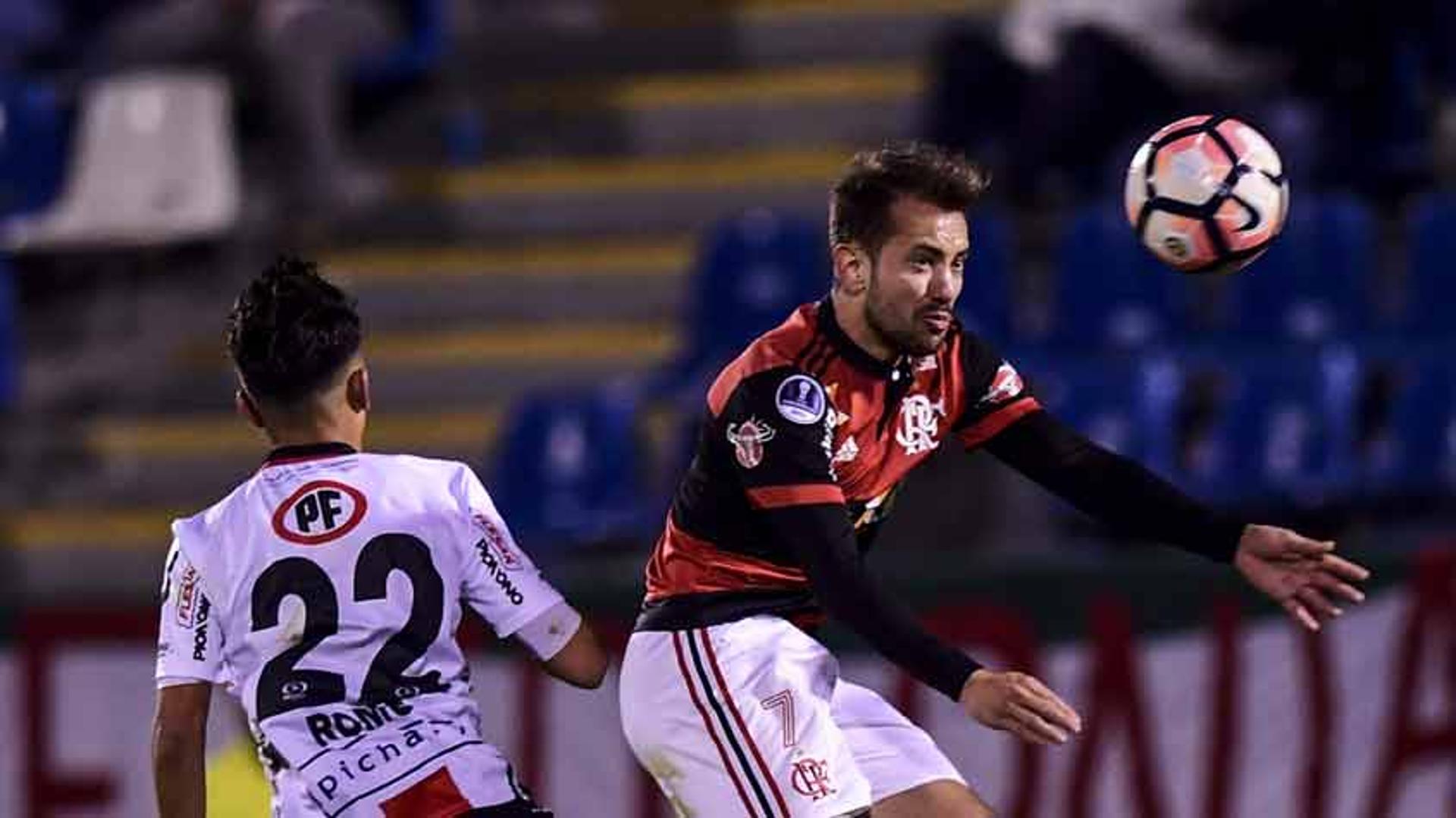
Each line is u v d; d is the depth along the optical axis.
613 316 36.62
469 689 15.29
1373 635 26.53
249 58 38.34
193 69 38.53
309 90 37.47
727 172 37.53
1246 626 26.52
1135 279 31.88
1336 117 33.72
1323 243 31.91
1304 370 30.09
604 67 41.34
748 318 32.84
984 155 34.28
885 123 38.25
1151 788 26.52
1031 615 26.69
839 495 15.54
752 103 39.00
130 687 28.53
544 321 36.84
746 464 15.67
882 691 26.69
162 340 37.84
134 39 38.91
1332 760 26.48
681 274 36.38
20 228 38.16
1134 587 26.59
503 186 38.38
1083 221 32.16
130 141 38.12
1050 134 33.75
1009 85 34.34
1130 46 33.66
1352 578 16.25
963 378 16.64
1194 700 26.53
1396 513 29.80
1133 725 26.55
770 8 40.53
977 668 14.54
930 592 26.81
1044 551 28.53
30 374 37.75
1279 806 26.53
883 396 16.14
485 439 33.91
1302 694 26.52
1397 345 31.42
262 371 15.30
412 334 37.03
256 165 39.38
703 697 16.28
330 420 15.45
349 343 15.45
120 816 28.58
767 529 16.27
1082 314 31.89
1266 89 34.16
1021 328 31.98
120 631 28.62
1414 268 31.86
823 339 16.00
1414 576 26.52
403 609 14.97
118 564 33.94
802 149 38.62
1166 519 16.64
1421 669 26.50
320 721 14.73
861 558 15.39
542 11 42.34
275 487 15.25
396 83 41.44
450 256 37.66
